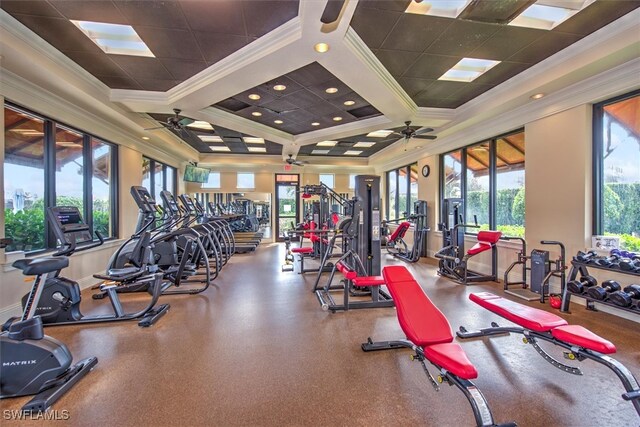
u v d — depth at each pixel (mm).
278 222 11656
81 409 1993
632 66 3332
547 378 2346
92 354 2732
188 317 3666
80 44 3334
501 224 5723
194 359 2646
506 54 3646
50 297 3330
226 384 2275
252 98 5062
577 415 1932
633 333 3113
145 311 3580
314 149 9820
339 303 4188
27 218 3934
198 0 2648
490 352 2758
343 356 2699
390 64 3883
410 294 2453
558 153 4305
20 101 3648
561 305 3809
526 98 4441
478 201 6344
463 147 6777
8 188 3658
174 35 3186
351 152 10391
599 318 3529
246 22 2982
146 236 3977
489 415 1632
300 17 2785
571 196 4145
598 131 3943
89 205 5125
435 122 5918
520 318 2457
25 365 2121
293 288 5000
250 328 3328
